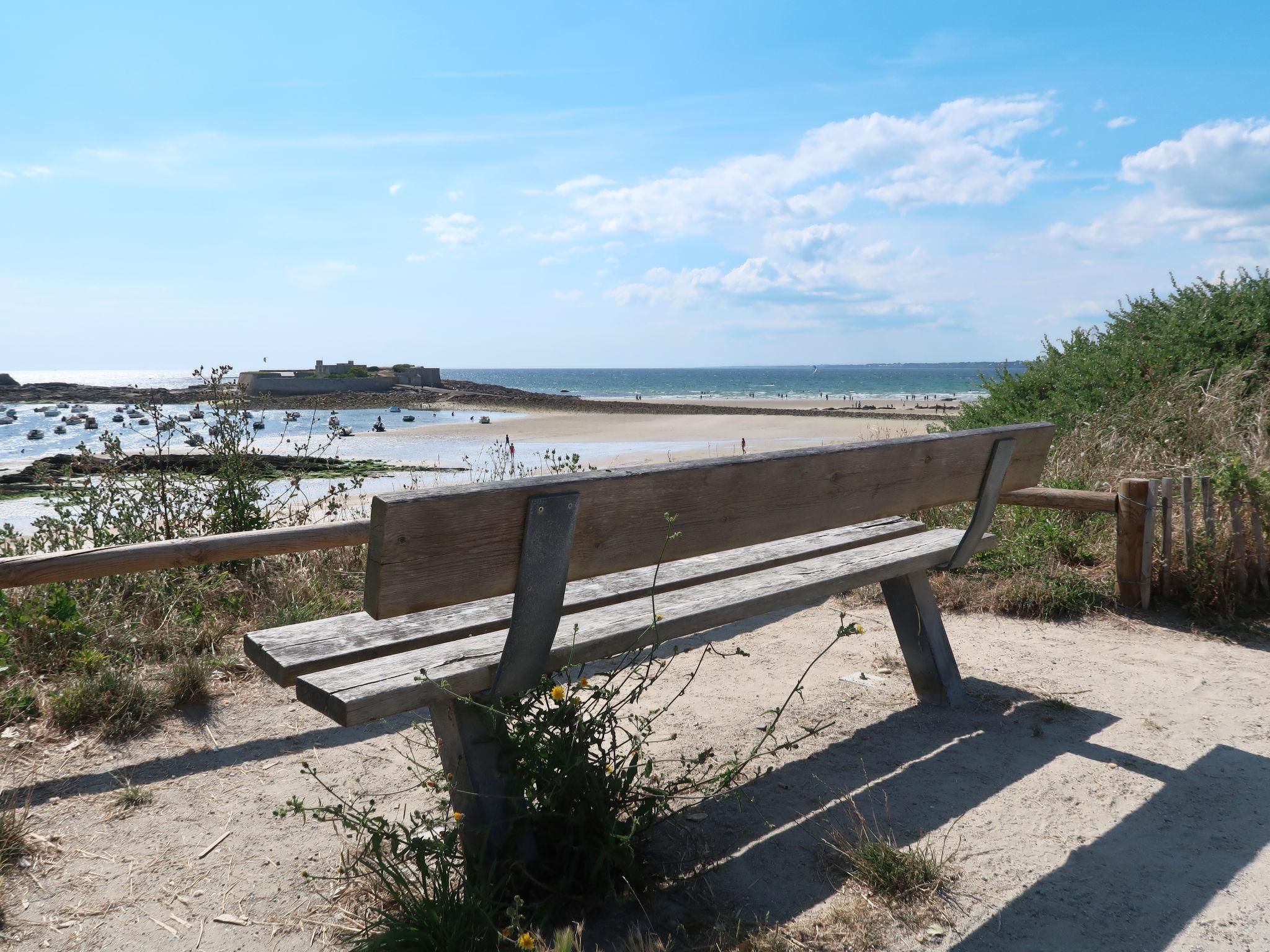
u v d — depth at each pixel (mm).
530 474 8289
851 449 2881
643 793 2422
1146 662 3912
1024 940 2010
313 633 2379
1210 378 7512
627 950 1996
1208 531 4527
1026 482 3729
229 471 5648
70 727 3271
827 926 2084
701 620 2566
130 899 2238
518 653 2109
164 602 4441
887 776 2867
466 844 2152
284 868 2393
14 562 3322
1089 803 2658
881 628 4496
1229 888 2195
